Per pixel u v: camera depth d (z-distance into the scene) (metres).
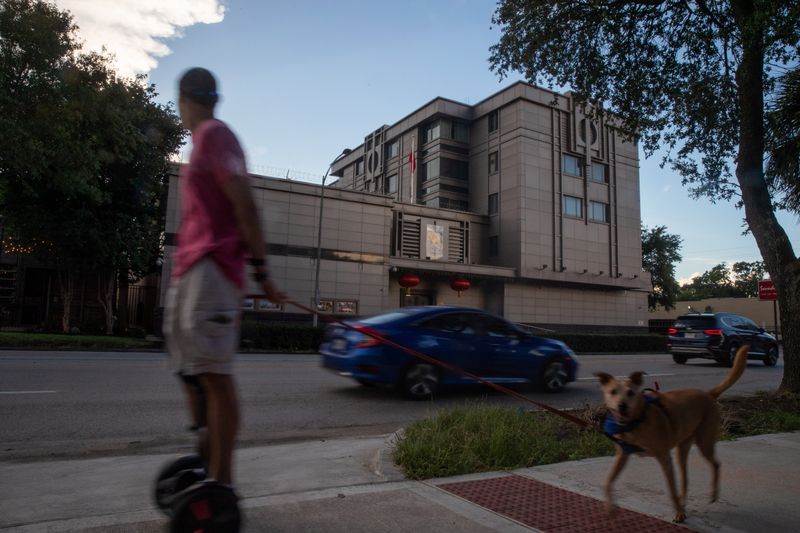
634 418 3.40
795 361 8.95
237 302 2.38
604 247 40.69
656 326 48.19
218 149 2.31
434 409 8.42
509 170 38.44
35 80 18.95
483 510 3.69
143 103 26.72
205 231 2.33
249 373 12.09
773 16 7.93
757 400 8.72
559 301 38.78
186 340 2.27
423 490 4.06
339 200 31.39
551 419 6.43
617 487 4.30
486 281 37.47
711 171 11.29
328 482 4.27
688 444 3.87
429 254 36.31
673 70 10.95
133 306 34.16
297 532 3.20
